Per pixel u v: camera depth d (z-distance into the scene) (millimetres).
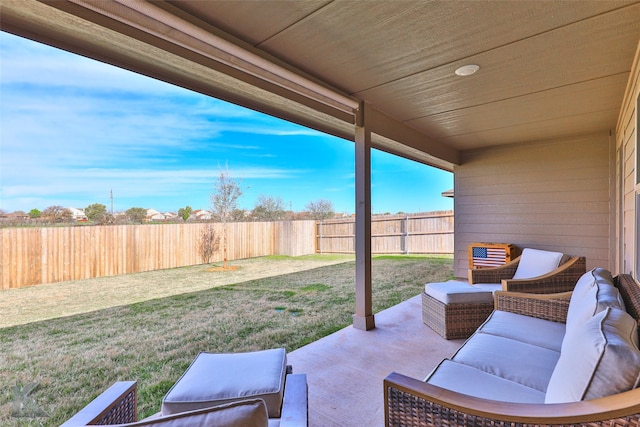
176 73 2381
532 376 1512
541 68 2639
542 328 2113
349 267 8117
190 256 8656
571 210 5059
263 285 6008
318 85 2814
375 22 2012
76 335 3537
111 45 1951
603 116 3965
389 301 4699
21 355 3031
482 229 5898
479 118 4020
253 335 3434
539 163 5312
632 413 834
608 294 1530
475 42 2248
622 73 2727
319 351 2906
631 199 2770
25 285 6066
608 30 2102
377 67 2629
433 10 1888
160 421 650
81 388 2455
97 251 7000
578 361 1046
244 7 1862
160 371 2693
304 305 4590
